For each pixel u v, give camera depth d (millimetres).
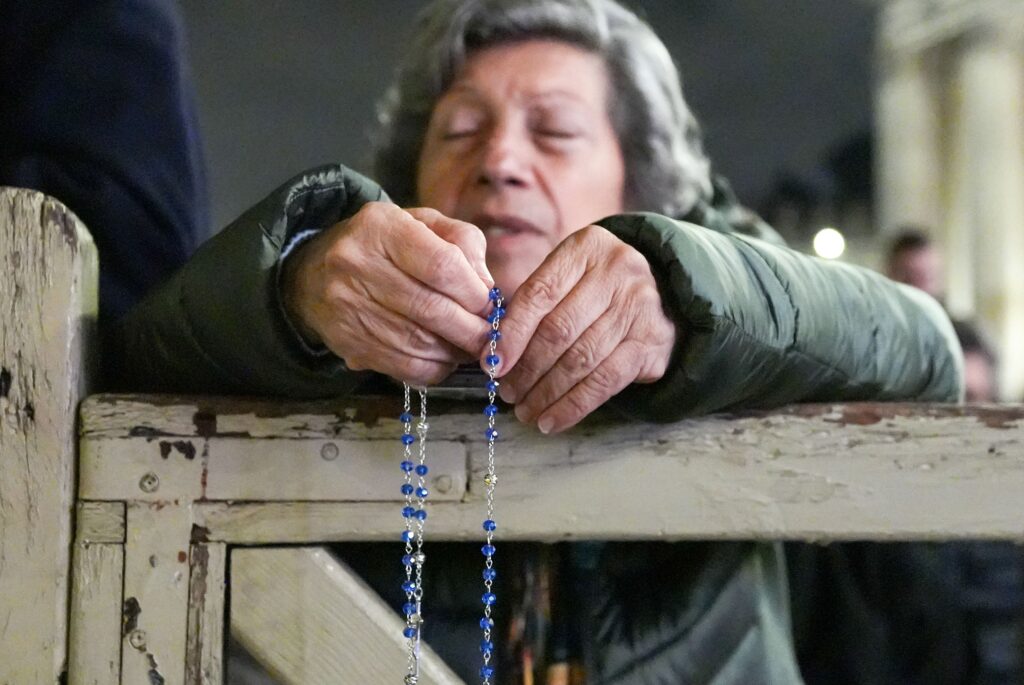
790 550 1312
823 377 733
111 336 758
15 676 671
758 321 665
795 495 722
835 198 5586
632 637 794
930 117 4734
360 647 702
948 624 1412
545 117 968
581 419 685
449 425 711
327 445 705
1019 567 1523
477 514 708
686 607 800
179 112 1000
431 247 589
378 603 714
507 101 969
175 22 1033
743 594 810
